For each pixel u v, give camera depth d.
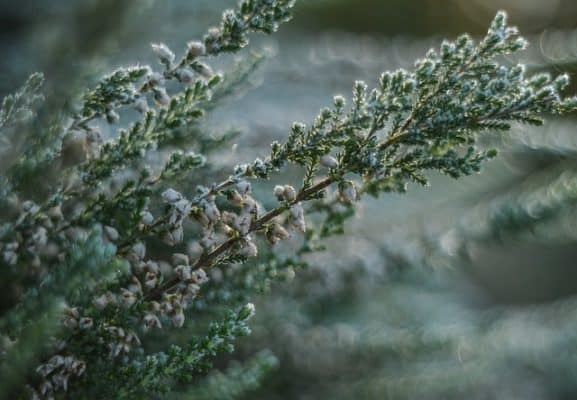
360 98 0.33
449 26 1.15
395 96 0.33
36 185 0.34
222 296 0.36
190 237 0.40
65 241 0.33
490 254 0.90
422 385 0.45
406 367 0.46
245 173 0.33
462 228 0.44
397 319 0.52
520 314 0.57
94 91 0.33
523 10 1.22
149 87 0.33
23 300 0.32
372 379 0.45
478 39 1.08
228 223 0.33
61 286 0.30
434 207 0.52
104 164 0.34
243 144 0.47
